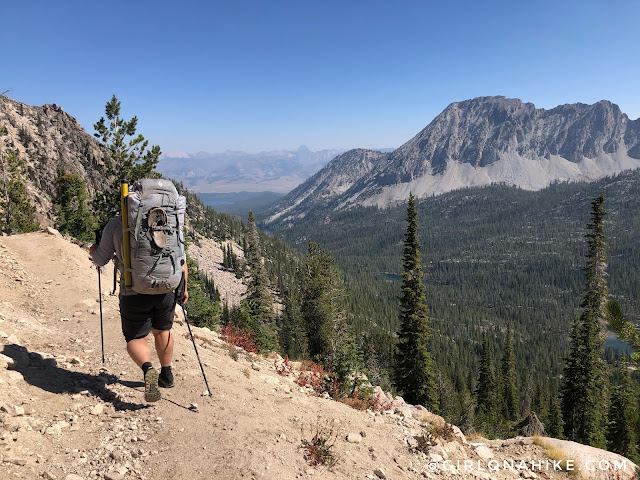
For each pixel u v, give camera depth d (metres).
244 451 3.90
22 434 3.46
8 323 6.09
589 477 6.05
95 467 3.42
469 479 5.24
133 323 4.32
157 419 4.34
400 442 5.69
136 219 4.03
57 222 42.44
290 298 50.69
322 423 5.40
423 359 34.91
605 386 32.81
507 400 69.62
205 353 7.20
